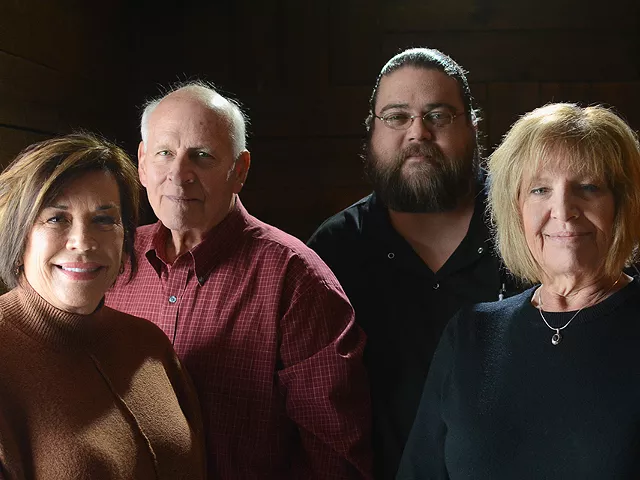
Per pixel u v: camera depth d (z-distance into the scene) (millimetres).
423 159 1826
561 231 1228
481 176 1961
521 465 1219
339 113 3070
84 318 1235
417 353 1830
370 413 1778
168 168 1630
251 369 1646
